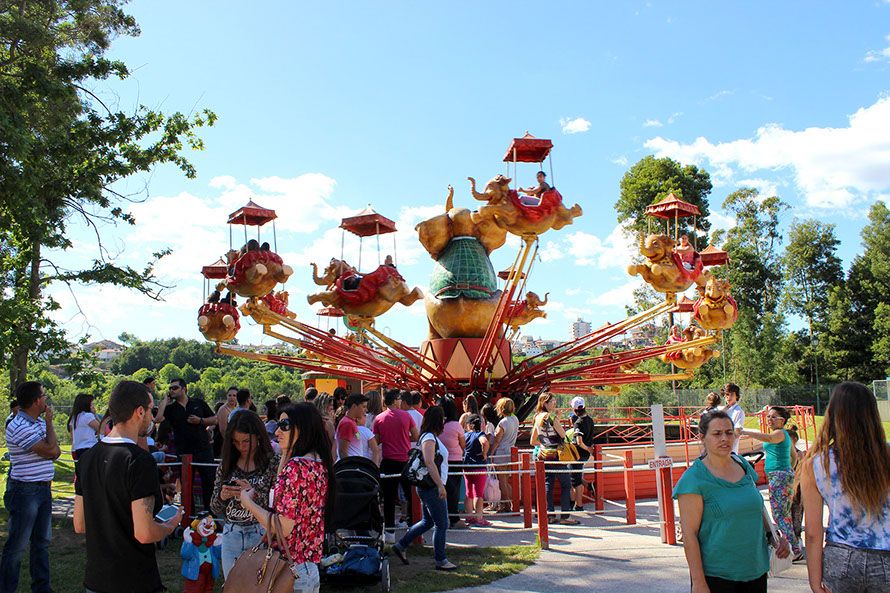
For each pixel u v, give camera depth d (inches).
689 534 174.2
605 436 780.0
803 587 289.0
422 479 314.7
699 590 170.9
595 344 562.9
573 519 437.7
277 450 382.6
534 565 327.9
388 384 579.5
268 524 168.7
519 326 618.8
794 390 1839.3
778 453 332.8
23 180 554.3
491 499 451.2
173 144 775.1
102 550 162.1
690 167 1659.7
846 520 160.9
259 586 162.7
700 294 522.9
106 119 738.2
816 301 2340.1
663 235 494.6
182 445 432.1
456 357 577.3
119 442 166.1
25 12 654.5
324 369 561.6
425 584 295.9
